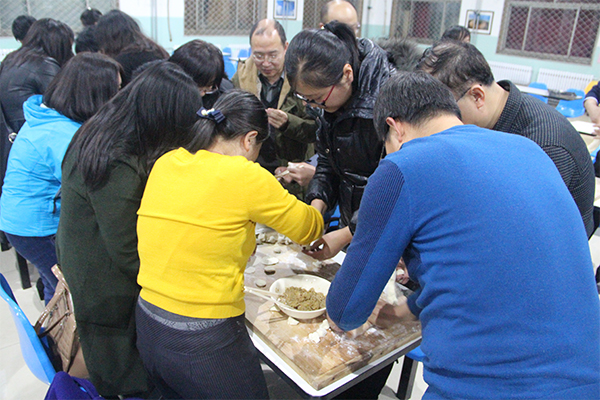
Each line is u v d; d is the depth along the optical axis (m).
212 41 6.94
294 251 1.58
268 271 1.44
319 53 1.30
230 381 1.13
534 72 7.36
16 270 2.80
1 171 2.58
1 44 5.25
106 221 1.24
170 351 1.11
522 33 7.41
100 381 1.43
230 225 1.07
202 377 1.11
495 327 0.83
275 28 2.21
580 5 6.72
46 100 1.77
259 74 2.45
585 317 0.85
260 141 1.18
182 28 6.58
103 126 1.23
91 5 5.74
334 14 2.32
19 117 2.59
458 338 0.87
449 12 7.94
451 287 0.85
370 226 0.90
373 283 0.93
